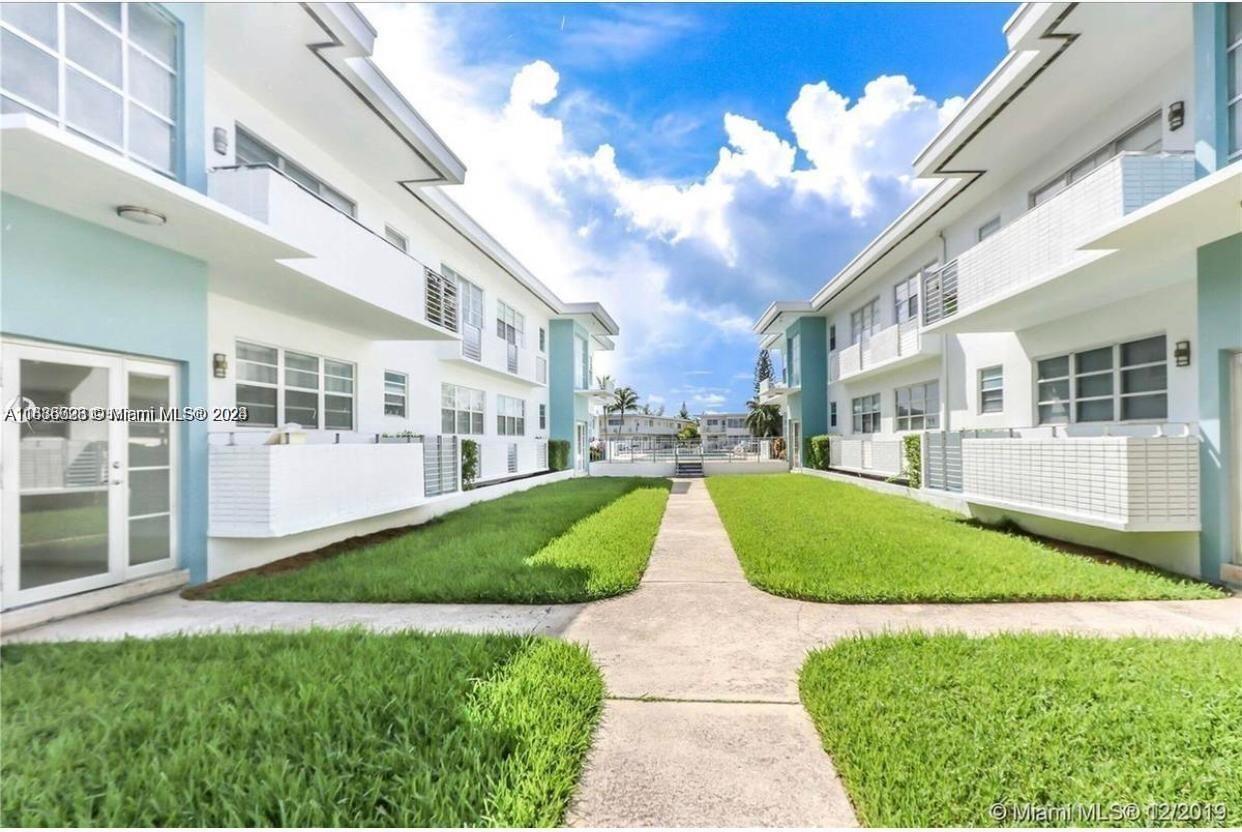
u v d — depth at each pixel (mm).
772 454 27672
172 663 3598
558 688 3213
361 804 2254
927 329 9891
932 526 8719
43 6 4359
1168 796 2240
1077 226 6738
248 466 6066
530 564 6281
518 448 16953
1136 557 6445
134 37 5105
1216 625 4332
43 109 4332
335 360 9258
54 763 2482
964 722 2803
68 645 3936
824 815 2248
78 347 4871
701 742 2787
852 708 2941
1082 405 8352
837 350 20719
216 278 6434
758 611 4820
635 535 8102
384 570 6062
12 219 4297
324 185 8797
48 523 4637
